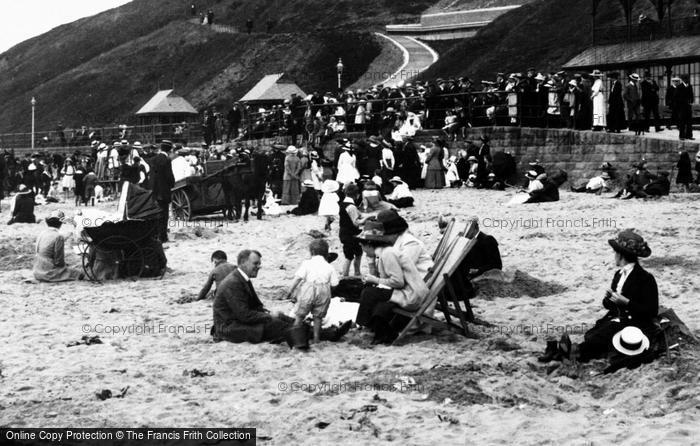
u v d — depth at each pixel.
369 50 128.88
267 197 34.78
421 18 133.00
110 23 194.12
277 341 13.58
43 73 182.75
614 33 51.97
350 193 18.84
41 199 49.62
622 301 11.98
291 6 166.88
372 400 10.54
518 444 8.98
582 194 33.84
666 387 10.65
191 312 16.22
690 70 43.69
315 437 9.33
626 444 8.76
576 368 11.93
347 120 47.50
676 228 23.66
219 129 62.53
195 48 158.75
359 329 14.17
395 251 13.52
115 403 10.66
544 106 40.25
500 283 17.30
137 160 32.62
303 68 133.00
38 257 20.52
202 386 11.35
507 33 93.56
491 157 38.78
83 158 57.94
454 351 12.81
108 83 159.50
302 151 35.66
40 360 12.80
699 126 40.53
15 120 161.62
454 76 90.81
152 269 20.75
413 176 38.31
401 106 44.41
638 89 39.69
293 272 20.83
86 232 20.61
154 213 20.88
